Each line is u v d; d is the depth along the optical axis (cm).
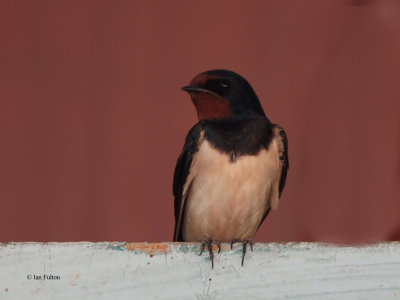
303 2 995
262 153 921
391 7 981
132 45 989
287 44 989
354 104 968
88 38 986
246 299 797
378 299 797
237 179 917
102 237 954
